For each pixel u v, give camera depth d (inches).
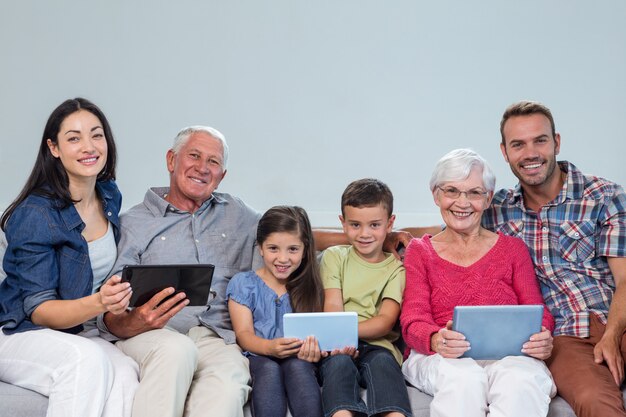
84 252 88.2
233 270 99.3
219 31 138.4
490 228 99.6
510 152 96.3
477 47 146.1
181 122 138.2
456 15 144.9
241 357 87.9
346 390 81.0
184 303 84.0
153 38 136.7
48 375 78.4
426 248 95.3
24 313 84.5
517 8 146.6
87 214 91.7
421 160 146.0
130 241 94.5
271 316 93.0
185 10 137.3
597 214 94.9
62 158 87.7
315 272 94.2
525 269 94.1
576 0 148.1
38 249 85.1
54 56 134.0
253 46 139.5
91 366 76.7
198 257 97.2
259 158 141.1
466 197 92.4
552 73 148.5
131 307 84.6
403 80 144.2
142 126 137.1
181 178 97.5
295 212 93.5
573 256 95.0
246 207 103.7
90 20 134.7
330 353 87.4
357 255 97.8
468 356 85.0
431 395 85.6
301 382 82.7
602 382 82.5
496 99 147.3
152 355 80.5
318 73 141.6
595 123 150.2
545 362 89.6
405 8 143.3
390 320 93.4
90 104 90.1
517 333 84.1
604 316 91.7
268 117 140.8
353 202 94.7
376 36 142.8
